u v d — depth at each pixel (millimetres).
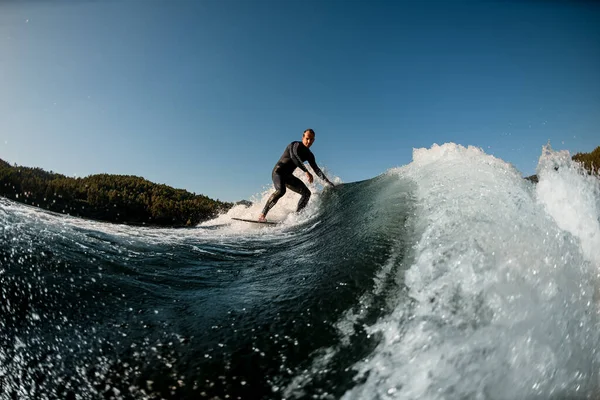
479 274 2188
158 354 1896
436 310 2035
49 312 2174
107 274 2795
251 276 3254
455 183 3734
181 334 2084
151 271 3090
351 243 3611
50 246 2979
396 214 3857
